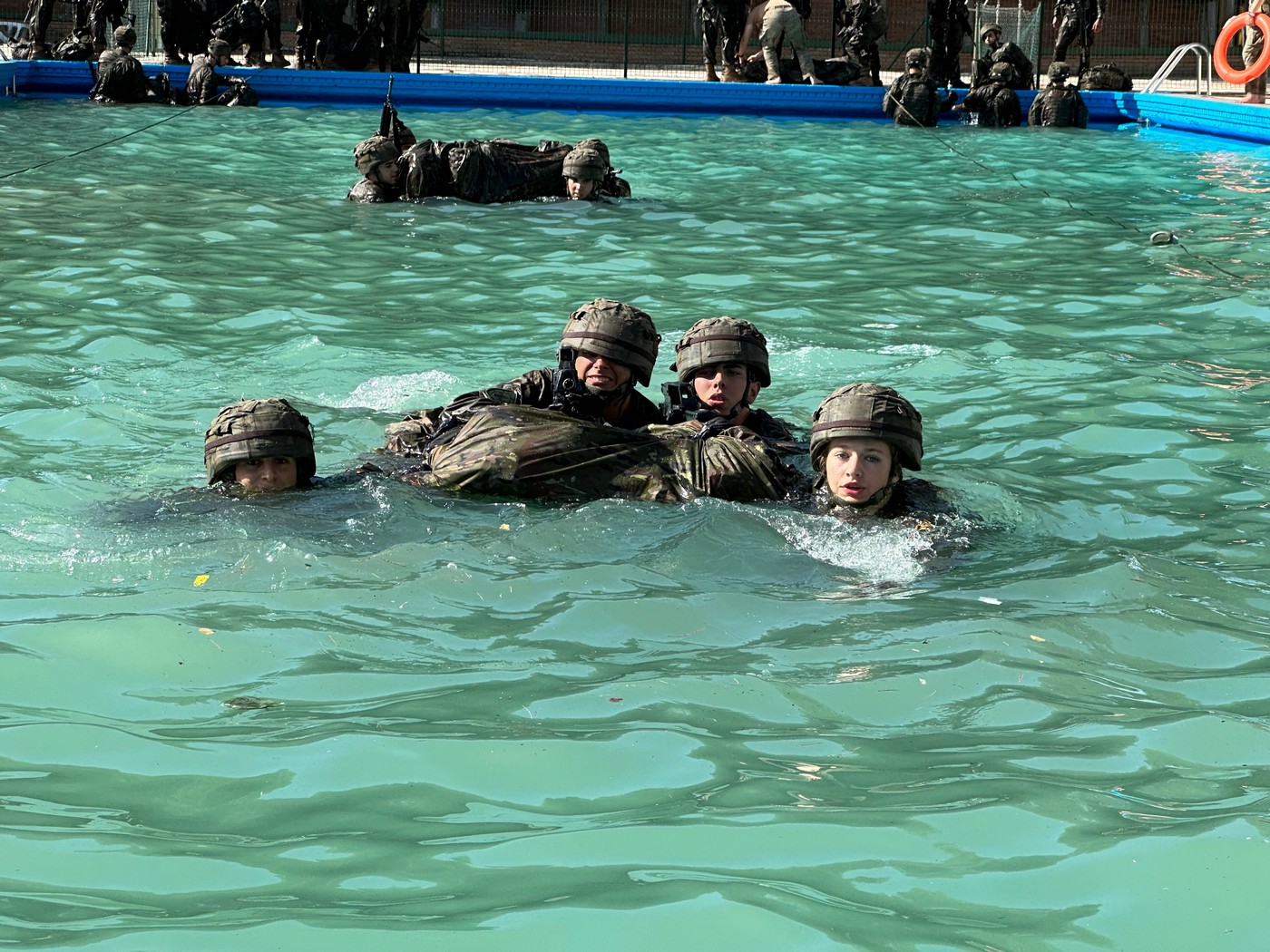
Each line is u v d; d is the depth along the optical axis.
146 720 3.61
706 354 5.64
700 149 17.91
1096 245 11.45
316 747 3.45
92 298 8.91
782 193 14.27
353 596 4.42
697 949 2.66
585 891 2.84
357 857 2.98
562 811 3.18
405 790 3.26
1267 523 5.29
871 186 14.85
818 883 2.88
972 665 3.99
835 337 8.27
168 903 2.80
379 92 22.66
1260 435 6.38
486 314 8.83
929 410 6.82
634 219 12.52
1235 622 4.36
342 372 7.38
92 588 4.46
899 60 30.19
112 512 5.08
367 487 5.26
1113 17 29.62
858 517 5.10
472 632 4.20
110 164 15.07
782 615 4.36
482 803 3.21
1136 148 18.69
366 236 11.48
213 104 21.45
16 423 6.25
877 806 3.20
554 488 5.21
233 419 5.20
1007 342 8.20
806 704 3.75
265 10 23.80
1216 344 8.20
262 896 2.83
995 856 2.99
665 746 3.47
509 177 13.32
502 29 29.94
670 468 5.29
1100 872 2.93
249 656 4.00
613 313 5.63
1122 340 8.27
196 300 8.97
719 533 4.93
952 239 11.69
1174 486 5.71
